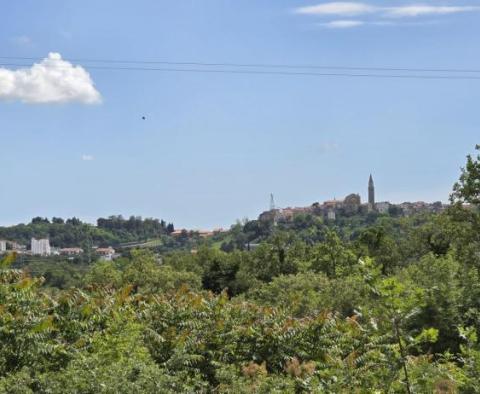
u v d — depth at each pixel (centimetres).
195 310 1677
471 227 4284
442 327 1744
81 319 1430
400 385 702
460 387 749
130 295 1939
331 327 1611
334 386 898
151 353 1443
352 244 6662
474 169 4241
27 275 1417
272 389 1068
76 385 999
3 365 1139
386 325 668
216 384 1421
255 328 1602
